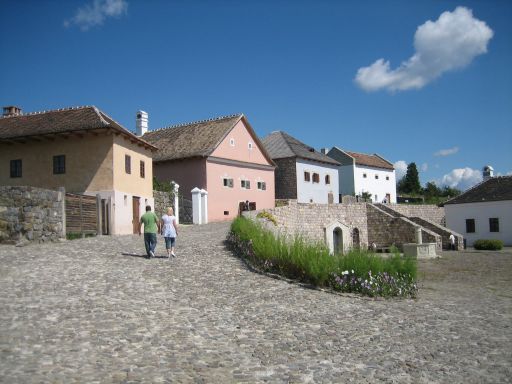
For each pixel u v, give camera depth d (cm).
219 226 3359
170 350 750
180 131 4900
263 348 789
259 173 4950
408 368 713
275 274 1516
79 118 2881
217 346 788
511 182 5056
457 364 739
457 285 1950
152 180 3512
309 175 5859
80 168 2803
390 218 4616
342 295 1315
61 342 754
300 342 832
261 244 1645
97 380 604
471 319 1098
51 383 581
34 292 1102
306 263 1462
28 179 2892
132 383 602
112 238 2394
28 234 1995
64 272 1374
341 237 4434
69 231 2297
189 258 1769
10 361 654
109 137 2777
